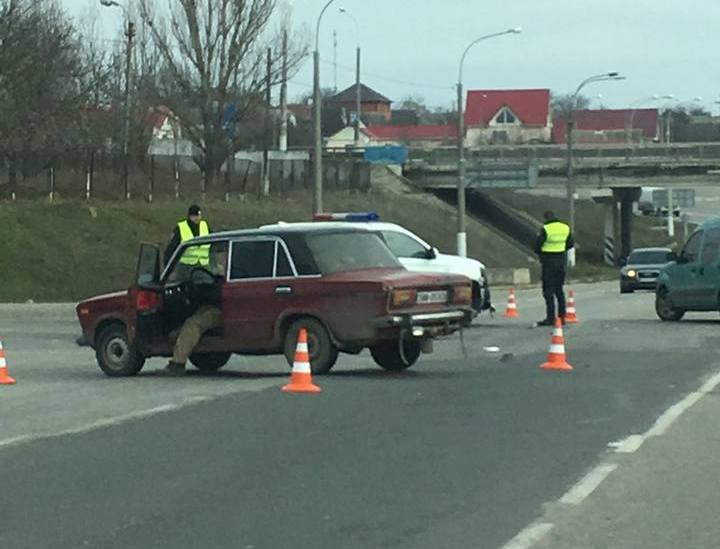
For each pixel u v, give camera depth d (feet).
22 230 134.21
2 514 29.01
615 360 62.28
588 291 162.09
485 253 225.97
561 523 28.07
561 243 84.58
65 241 136.15
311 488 31.86
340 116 467.93
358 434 39.75
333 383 52.01
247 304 54.75
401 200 237.25
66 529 27.58
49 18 171.32
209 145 177.88
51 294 124.36
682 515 28.89
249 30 178.19
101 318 57.77
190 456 36.14
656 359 62.80
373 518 28.60
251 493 31.27
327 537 26.84
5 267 126.11
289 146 326.85
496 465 34.88
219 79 176.55
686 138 522.88
